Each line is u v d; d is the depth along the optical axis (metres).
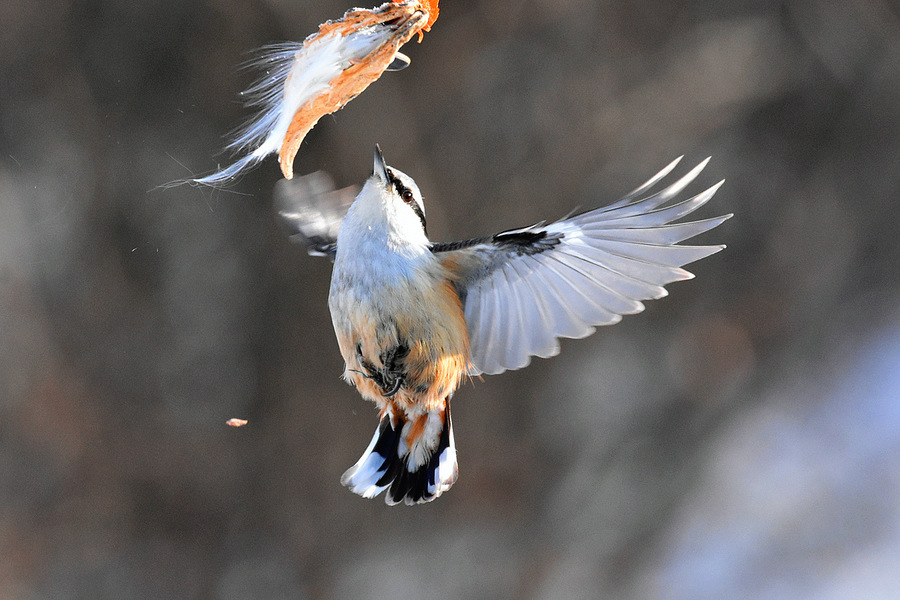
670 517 14.11
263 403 13.10
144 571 12.62
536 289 6.92
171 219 12.79
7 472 12.48
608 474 13.79
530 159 13.15
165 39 12.63
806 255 14.41
